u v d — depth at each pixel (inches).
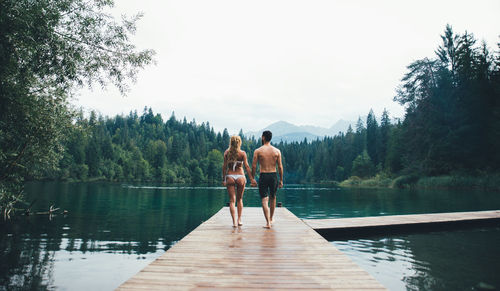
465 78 1531.7
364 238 333.1
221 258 158.4
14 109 371.9
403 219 395.5
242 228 249.8
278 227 255.6
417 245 297.9
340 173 3553.2
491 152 1412.4
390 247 289.7
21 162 473.7
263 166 248.7
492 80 1466.5
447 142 1488.7
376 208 671.1
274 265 147.3
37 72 351.9
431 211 596.7
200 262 150.8
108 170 3144.7
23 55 321.1
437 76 1595.7
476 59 1555.1
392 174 2151.8
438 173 1555.1
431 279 200.7
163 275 130.0
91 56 374.9
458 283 193.5
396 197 1017.5
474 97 1460.4
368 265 231.1
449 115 1512.1
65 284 199.2
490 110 1434.5
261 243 194.2
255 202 906.1
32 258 258.2
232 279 126.4
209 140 6299.2
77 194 1088.2
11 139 434.6
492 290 180.7
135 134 5423.2
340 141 4126.5
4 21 293.1
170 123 6914.4
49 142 458.3
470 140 1457.9
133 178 3464.6
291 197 1109.1
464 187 1346.0
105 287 194.7
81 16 349.4
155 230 403.5
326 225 343.9
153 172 3681.1
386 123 2906.0
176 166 3924.7
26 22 294.4
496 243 305.1
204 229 244.4
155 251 291.7
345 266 146.2
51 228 404.2
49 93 426.0
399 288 185.0
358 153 3440.0
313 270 139.8
